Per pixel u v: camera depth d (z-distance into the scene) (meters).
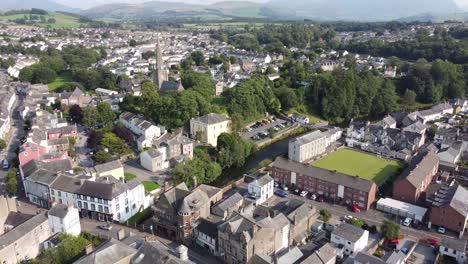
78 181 149.62
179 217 129.88
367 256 111.50
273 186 170.25
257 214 135.38
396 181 161.50
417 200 160.88
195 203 133.38
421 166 171.38
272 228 120.56
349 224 131.62
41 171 159.00
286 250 116.50
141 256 106.62
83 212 148.12
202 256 125.56
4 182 173.12
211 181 186.38
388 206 153.38
